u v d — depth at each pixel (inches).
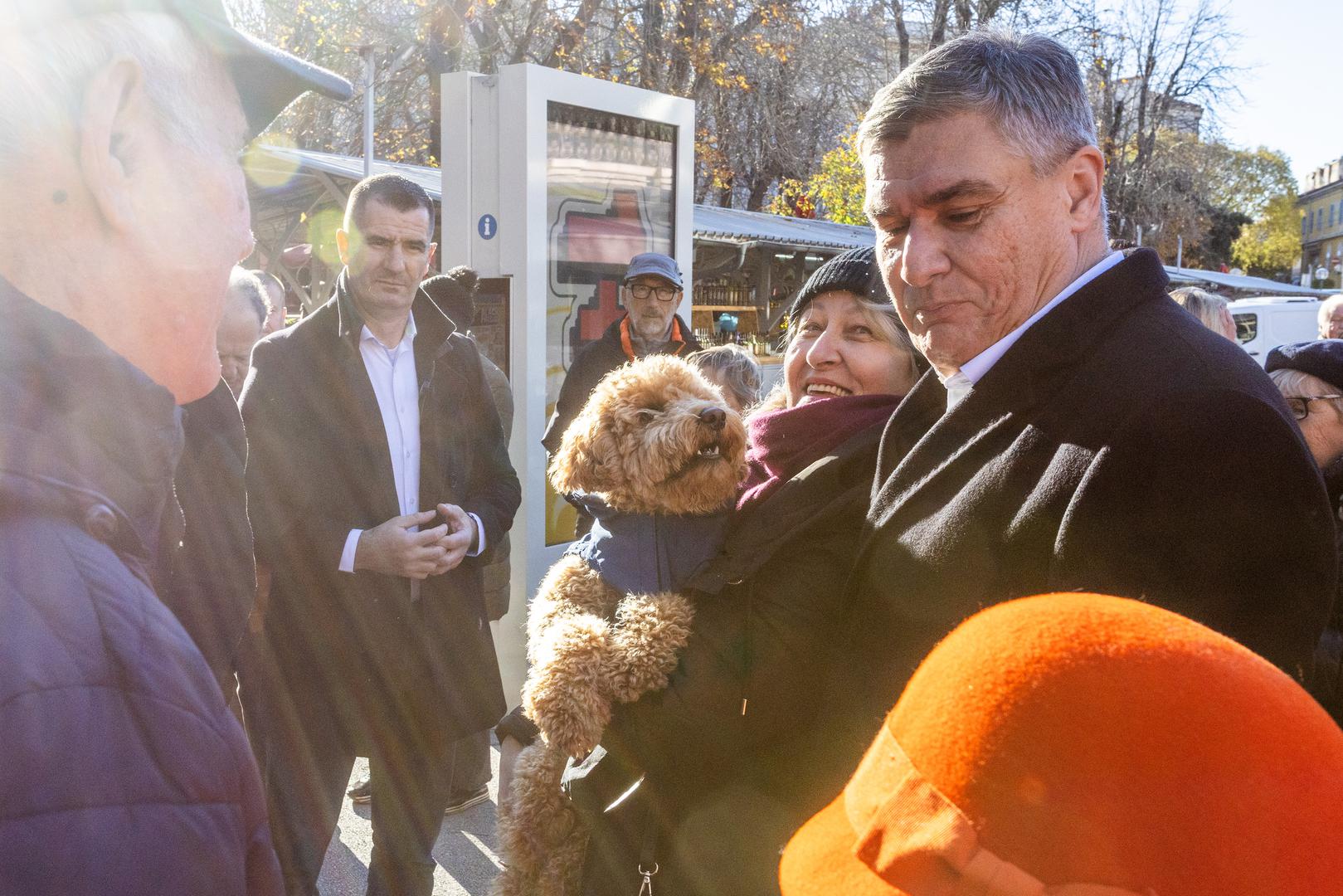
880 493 56.6
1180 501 42.6
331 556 100.7
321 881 126.9
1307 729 22.3
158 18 34.6
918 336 54.8
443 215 179.8
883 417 68.9
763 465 72.0
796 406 75.0
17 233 31.6
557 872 78.0
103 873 24.4
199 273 36.4
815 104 840.3
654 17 669.9
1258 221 2472.9
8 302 29.0
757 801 65.0
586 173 187.0
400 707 103.7
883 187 52.2
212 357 39.8
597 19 692.7
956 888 24.3
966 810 24.2
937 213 50.6
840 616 60.1
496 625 173.9
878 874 26.5
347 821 142.7
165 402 32.5
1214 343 47.4
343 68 683.4
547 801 78.6
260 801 31.5
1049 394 48.9
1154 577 42.9
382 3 668.7
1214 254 1732.3
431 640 105.7
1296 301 596.1
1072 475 45.7
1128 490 43.5
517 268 171.6
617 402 75.7
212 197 36.5
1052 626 25.0
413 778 105.4
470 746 143.6
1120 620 24.7
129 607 28.0
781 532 65.0
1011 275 50.3
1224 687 22.5
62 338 29.6
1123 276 49.5
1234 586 42.3
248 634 105.1
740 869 64.3
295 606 101.4
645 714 66.5
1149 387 44.8
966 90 48.8
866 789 28.5
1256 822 21.3
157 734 26.8
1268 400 44.9
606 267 193.8
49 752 24.4
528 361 172.4
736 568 65.3
